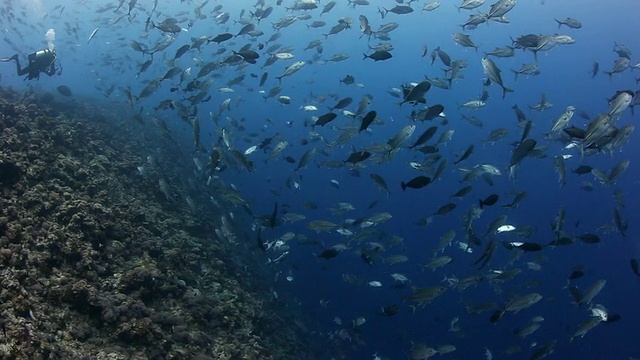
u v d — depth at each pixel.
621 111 5.04
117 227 5.25
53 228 4.50
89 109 10.23
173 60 8.35
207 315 5.14
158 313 4.54
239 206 11.31
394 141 5.71
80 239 4.67
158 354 4.12
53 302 3.97
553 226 5.77
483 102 7.34
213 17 9.93
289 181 11.06
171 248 5.97
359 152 5.93
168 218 6.70
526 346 11.01
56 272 4.21
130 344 4.09
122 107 13.05
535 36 6.06
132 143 9.12
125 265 4.91
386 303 11.43
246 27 7.51
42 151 5.48
